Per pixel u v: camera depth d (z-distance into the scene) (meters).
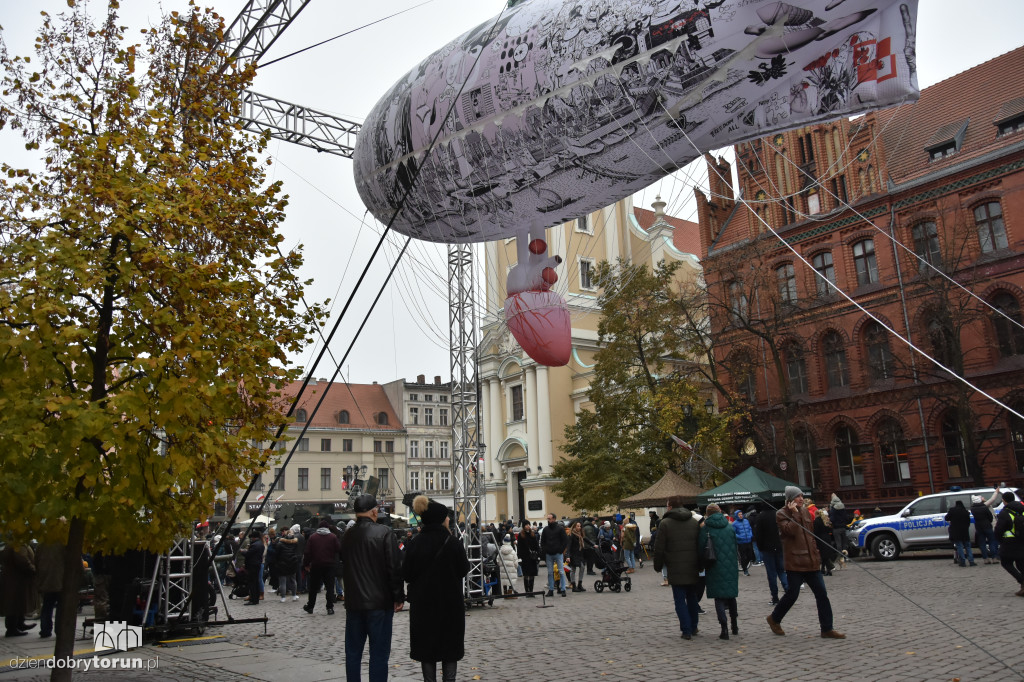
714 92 8.91
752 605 14.30
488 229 11.86
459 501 19.36
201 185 8.34
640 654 9.67
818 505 35.41
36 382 6.82
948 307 30.16
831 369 36.19
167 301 8.09
